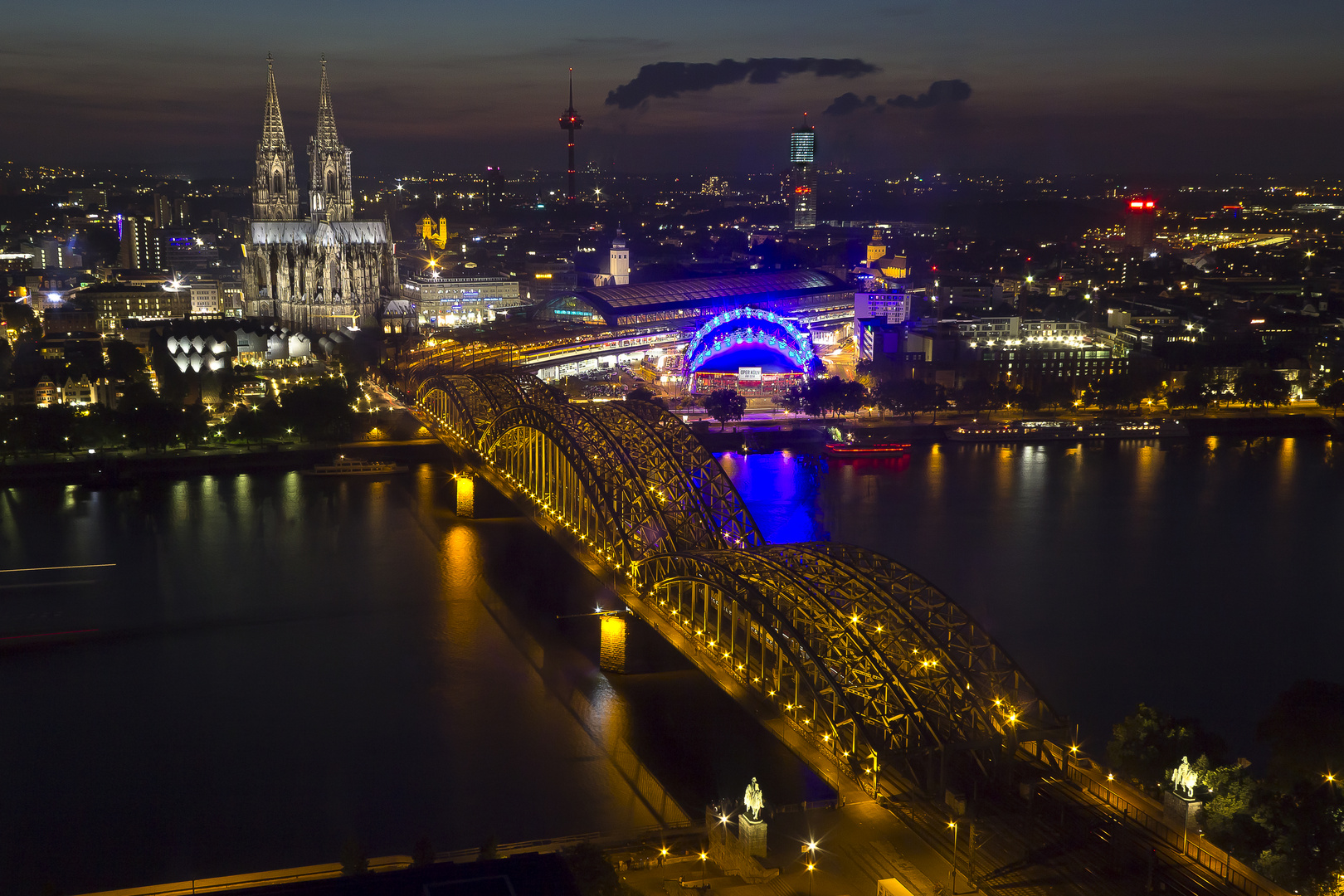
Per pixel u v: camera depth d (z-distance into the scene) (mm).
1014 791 146250
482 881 105500
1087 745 185125
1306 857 130125
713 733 191125
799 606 172875
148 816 168375
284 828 164500
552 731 193000
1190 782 137750
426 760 183625
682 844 148000
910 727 153250
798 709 163625
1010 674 173125
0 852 158875
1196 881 125125
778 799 166000
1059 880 125625
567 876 107125
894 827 138750
